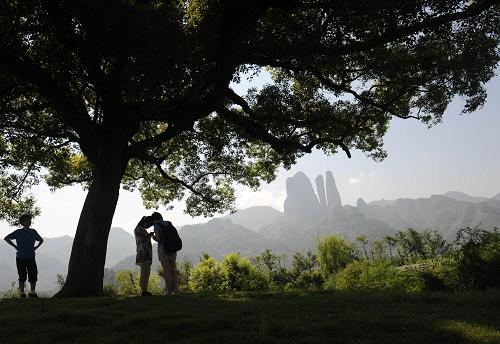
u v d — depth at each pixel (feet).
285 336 14.37
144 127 68.85
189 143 69.46
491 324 15.11
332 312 19.24
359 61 50.93
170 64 34.60
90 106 62.64
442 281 34.81
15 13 36.94
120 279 107.45
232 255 87.66
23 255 37.76
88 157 46.21
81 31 35.81
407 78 52.29
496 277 30.60
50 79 40.29
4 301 30.07
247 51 41.37
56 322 18.40
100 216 41.70
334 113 58.95
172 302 25.05
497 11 42.63
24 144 60.39
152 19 31.78
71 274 40.09
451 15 37.55
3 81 43.98
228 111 48.26
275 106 53.52
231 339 13.91
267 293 29.40
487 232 35.04
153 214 34.78
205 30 38.50
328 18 39.24
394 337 13.67
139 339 14.46
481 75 46.70
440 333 13.80
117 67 40.57
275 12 43.65
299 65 47.03
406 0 36.52
